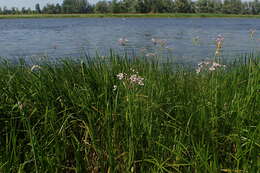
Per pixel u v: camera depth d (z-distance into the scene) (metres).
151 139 3.67
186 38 33.56
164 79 5.57
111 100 4.49
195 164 3.24
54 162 3.61
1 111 4.36
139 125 3.77
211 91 4.69
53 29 54.69
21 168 3.31
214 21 90.19
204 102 4.11
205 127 3.76
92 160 3.98
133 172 3.59
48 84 4.87
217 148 3.63
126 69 5.74
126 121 3.81
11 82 5.12
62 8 184.12
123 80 4.33
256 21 90.62
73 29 54.09
